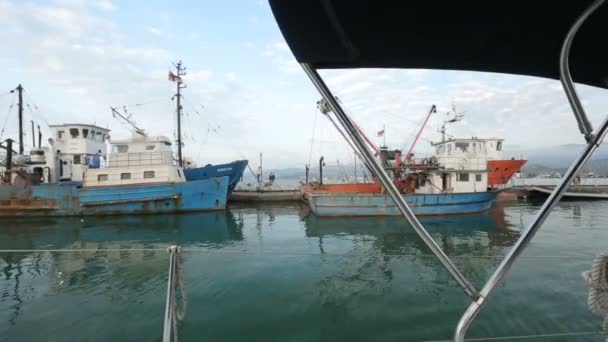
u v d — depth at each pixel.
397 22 1.98
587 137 2.10
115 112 20.92
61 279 8.05
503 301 6.35
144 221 17.25
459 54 2.33
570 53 2.23
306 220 17.62
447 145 19.89
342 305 6.51
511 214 18.44
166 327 2.60
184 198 19.22
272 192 28.31
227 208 23.67
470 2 1.84
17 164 20.30
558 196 2.14
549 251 10.48
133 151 20.44
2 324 5.75
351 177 33.06
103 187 18.41
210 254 10.27
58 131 21.98
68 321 5.85
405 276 8.15
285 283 7.70
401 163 19.30
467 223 15.73
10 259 9.80
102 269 8.78
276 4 1.71
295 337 5.37
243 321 5.88
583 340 5.00
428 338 5.27
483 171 18.69
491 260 9.22
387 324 5.74
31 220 17.39
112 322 5.81
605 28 1.94
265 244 12.30
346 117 2.14
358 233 13.98
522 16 1.92
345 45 2.10
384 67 2.46
